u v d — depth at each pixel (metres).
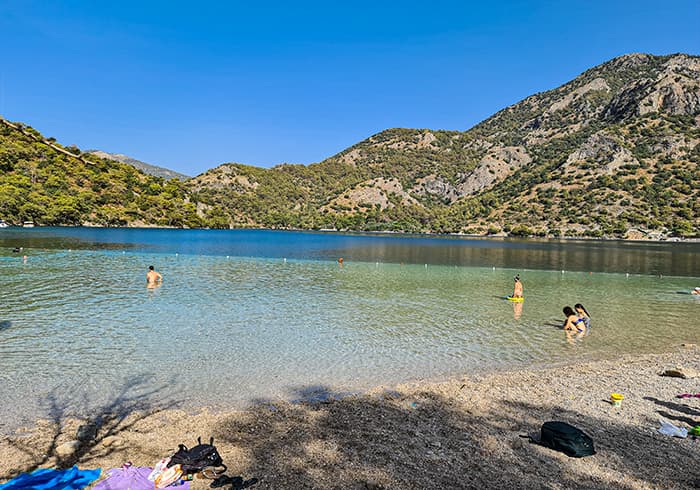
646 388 11.09
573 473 7.04
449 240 142.12
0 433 8.07
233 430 8.37
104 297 21.78
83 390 10.23
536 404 9.95
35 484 6.32
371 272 37.44
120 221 137.88
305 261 46.47
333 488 6.45
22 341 14.01
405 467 7.11
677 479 6.92
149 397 9.93
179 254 50.62
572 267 49.47
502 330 17.11
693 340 16.02
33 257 40.72
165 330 15.77
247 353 13.36
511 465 7.24
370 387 10.88
